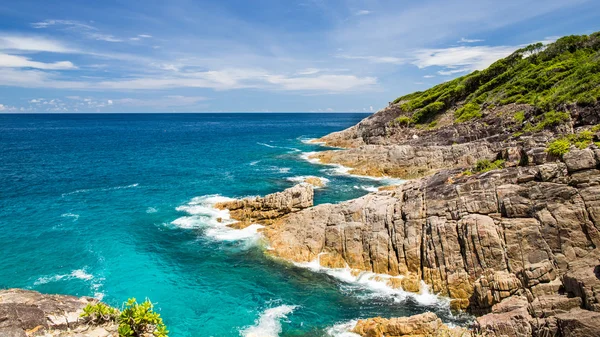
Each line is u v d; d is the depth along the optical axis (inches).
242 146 3944.4
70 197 1830.7
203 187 2050.9
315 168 2583.7
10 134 5265.8
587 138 1155.3
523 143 1571.1
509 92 2610.7
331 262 1125.1
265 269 1124.5
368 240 1099.9
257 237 1315.2
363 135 3499.0
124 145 3998.5
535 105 2150.6
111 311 668.7
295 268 1126.4
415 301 947.3
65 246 1263.5
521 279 833.5
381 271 1061.8
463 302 907.4
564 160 948.6
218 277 1083.9
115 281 1053.8
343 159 2694.4
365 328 822.5
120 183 2132.1
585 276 703.7
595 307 660.7
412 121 3186.5
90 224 1466.5
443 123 2928.2
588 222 845.8
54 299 715.4
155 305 944.9
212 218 1524.4
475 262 933.8
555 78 2417.6
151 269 1124.5
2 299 696.4
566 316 657.6
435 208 1051.3
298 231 1238.9
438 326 782.5
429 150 2201.0
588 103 1644.9
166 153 3371.1
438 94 3351.4
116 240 1318.9
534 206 916.6
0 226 1421.0
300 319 888.3
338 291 1002.7
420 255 1023.0
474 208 994.7
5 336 534.6
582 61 2482.8
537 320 687.1
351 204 1206.3
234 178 2277.3
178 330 850.1
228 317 900.0
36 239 1312.7
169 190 1982.0
